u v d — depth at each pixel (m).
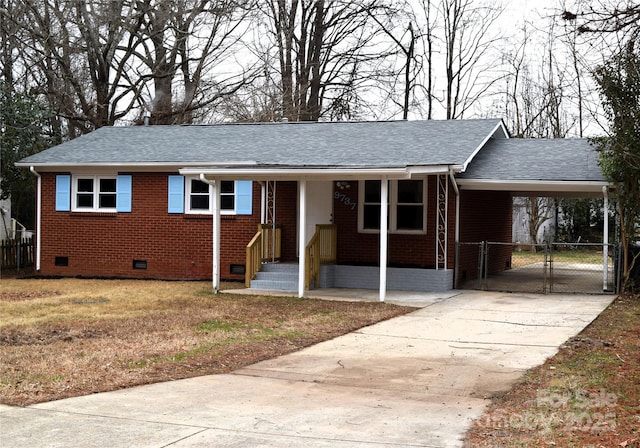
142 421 7.03
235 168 16.72
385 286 17.28
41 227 22.75
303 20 37.44
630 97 15.57
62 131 35.88
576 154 19.28
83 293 17.77
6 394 8.02
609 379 8.88
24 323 12.98
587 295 17.56
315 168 16.03
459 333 12.38
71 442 6.34
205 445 6.28
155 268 21.69
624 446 6.24
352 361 10.14
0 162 24.45
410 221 19.03
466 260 19.84
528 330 12.62
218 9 31.97
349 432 6.73
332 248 19.47
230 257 20.98
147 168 21.64
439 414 7.41
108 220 22.14
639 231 18.05
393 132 20.69
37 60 30.48
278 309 15.05
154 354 10.37
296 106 36.28
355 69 37.97
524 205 36.44
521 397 8.11
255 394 8.23
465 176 18.25
